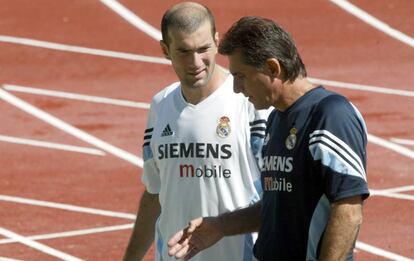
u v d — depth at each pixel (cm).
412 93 5356
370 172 4284
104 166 4456
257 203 1912
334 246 1650
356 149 1670
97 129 4931
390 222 3716
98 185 4219
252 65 1706
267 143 1780
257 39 1698
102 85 5569
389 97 5306
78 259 3456
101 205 3984
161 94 2128
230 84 2069
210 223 1895
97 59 5903
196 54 1967
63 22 6353
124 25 6316
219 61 5769
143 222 2225
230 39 1722
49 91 5484
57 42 6119
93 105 5278
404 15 6369
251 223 1905
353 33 6162
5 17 6425
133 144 4734
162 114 2098
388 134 4778
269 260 1755
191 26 1955
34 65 5831
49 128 4962
